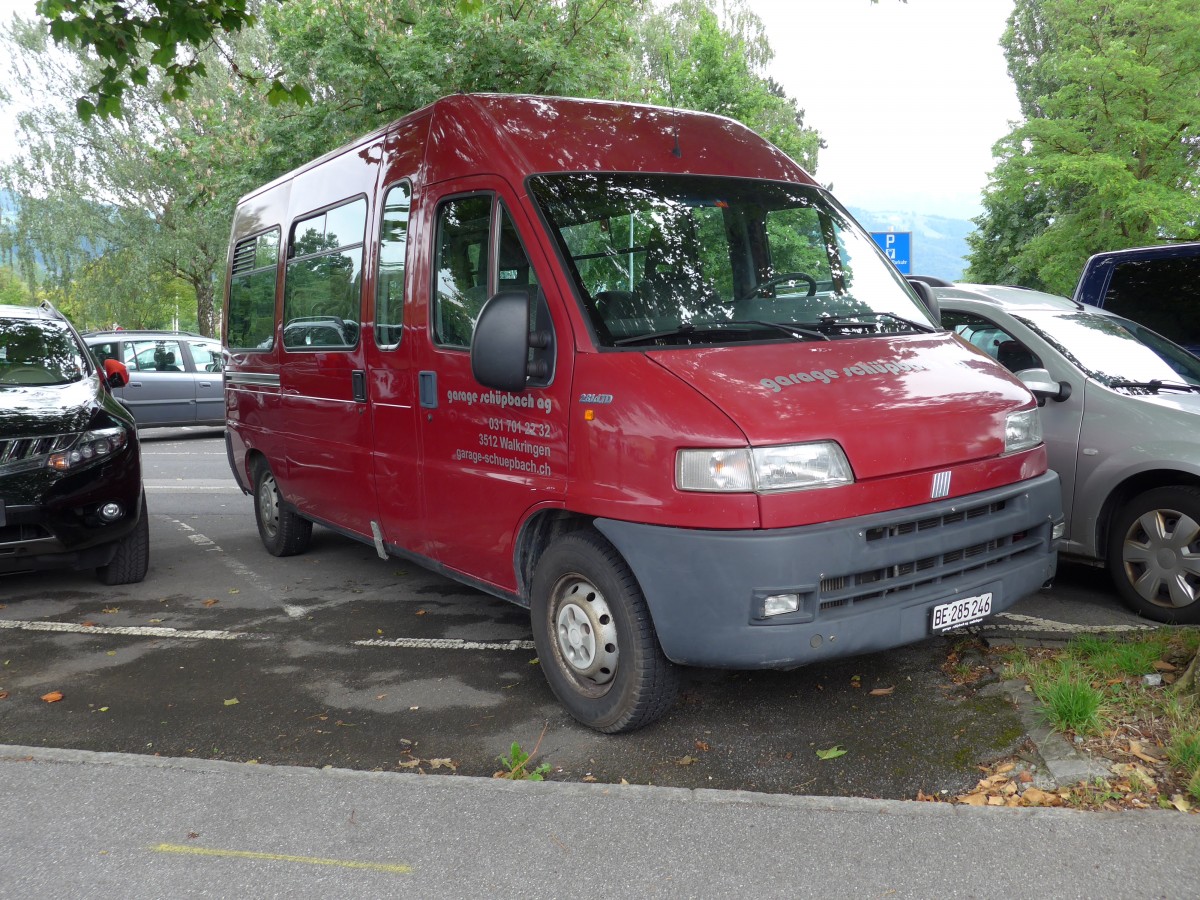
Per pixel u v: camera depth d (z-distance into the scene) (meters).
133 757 3.88
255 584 7.06
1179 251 7.49
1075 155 16.64
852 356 4.17
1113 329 6.17
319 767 3.99
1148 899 2.75
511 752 3.95
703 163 4.95
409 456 5.30
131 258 34.22
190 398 17.47
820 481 3.62
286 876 3.07
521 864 3.08
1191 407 5.23
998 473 4.08
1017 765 3.59
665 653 3.77
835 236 5.04
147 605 6.57
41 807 3.52
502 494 4.51
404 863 3.11
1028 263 19.45
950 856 3.00
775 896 2.86
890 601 3.75
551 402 4.18
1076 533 5.49
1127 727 3.75
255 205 7.91
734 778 3.71
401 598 6.57
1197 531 5.00
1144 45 16.34
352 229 5.91
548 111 4.87
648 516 3.74
